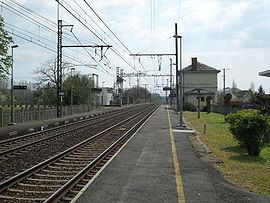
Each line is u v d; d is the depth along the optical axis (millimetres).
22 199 6820
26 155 12453
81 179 8461
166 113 47406
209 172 9297
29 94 75938
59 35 34062
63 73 49281
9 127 23875
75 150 13695
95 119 35500
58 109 36125
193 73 67125
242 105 47438
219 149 13961
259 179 8562
